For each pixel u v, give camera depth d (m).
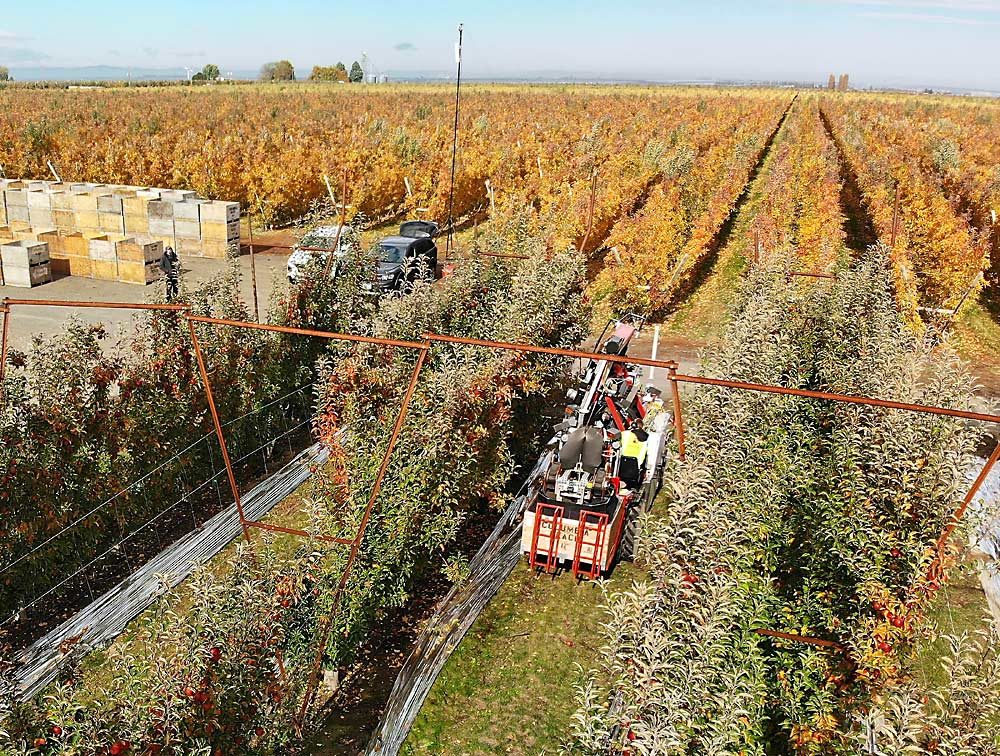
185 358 9.62
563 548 8.29
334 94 74.69
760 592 5.19
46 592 7.84
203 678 4.74
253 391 10.83
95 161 30.27
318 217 13.86
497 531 9.12
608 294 19.55
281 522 9.70
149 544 9.27
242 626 5.12
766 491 6.21
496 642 7.67
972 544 6.32
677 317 19.25
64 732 4.45
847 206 30.02
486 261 13.61
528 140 38.12
